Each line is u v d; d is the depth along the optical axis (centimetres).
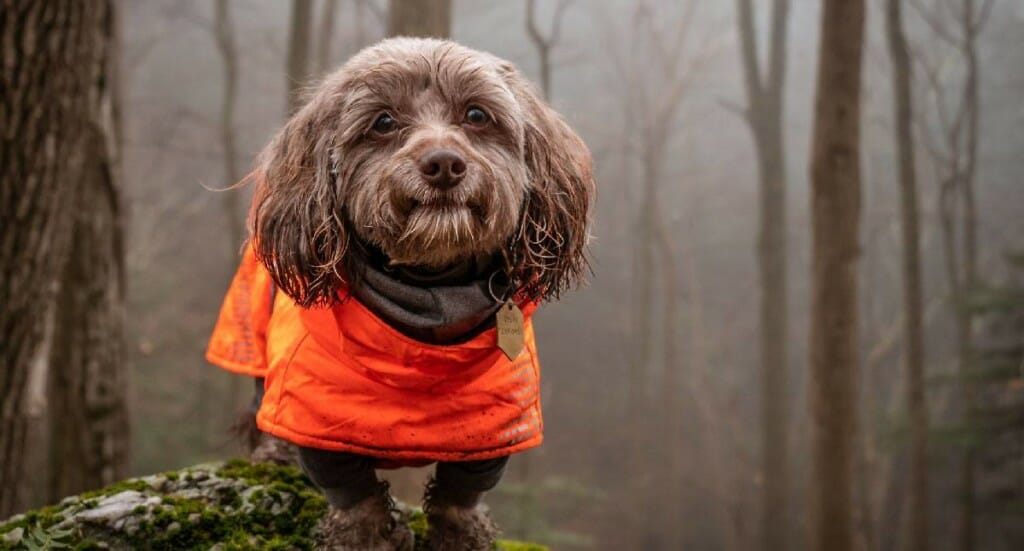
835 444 984
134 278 2483
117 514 277
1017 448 1850
